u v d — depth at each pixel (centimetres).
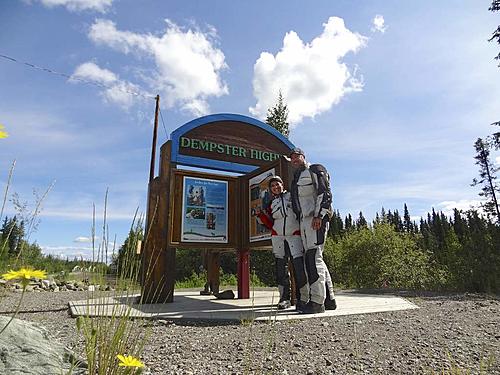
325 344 343
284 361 287
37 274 104
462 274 1164
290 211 606
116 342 160
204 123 815
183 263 1875
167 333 395
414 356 304
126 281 185
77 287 1040
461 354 311
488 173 2278
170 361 284
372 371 265
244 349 321
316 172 580
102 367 155
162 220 730
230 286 1407
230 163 826
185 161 777
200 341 354
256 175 783
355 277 2009
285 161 693
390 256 1916
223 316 492
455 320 482
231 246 799
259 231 762
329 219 572
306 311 535
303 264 573
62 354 224
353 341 356
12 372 190
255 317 486
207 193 791
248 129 863
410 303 667
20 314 541
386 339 365
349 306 619
